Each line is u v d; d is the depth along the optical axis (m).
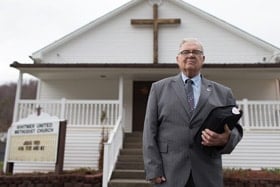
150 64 11.45
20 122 9.07
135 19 14.41
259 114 10.97
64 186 7.54
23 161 8.65
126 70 11.86
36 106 11.22
